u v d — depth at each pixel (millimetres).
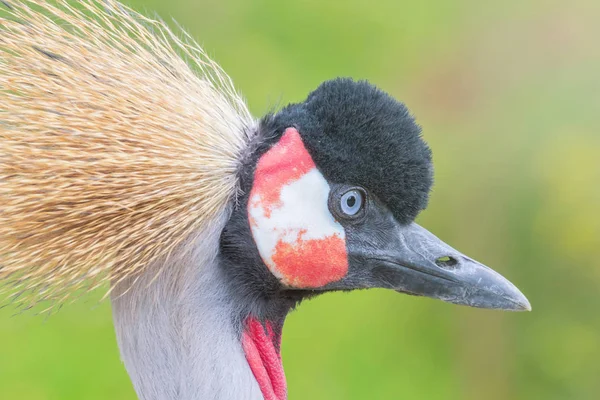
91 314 2877
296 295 2451
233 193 2432
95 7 2439
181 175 2414
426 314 3037
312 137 2428
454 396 2799
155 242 2414
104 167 2402
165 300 2428
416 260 2447
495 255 3059
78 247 2402
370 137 2426
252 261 2434
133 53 2432
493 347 2924
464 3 4109
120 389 2742
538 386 2848
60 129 2402
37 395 2727
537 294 2965
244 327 2441
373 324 3000
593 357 2850
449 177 3285
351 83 2434
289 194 2430
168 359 2428
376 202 2439
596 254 2941
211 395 2426
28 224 2400
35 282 2408
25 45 2416
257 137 2436
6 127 2404
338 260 2439
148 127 2412
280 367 2457
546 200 3092
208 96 2439
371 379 2828
